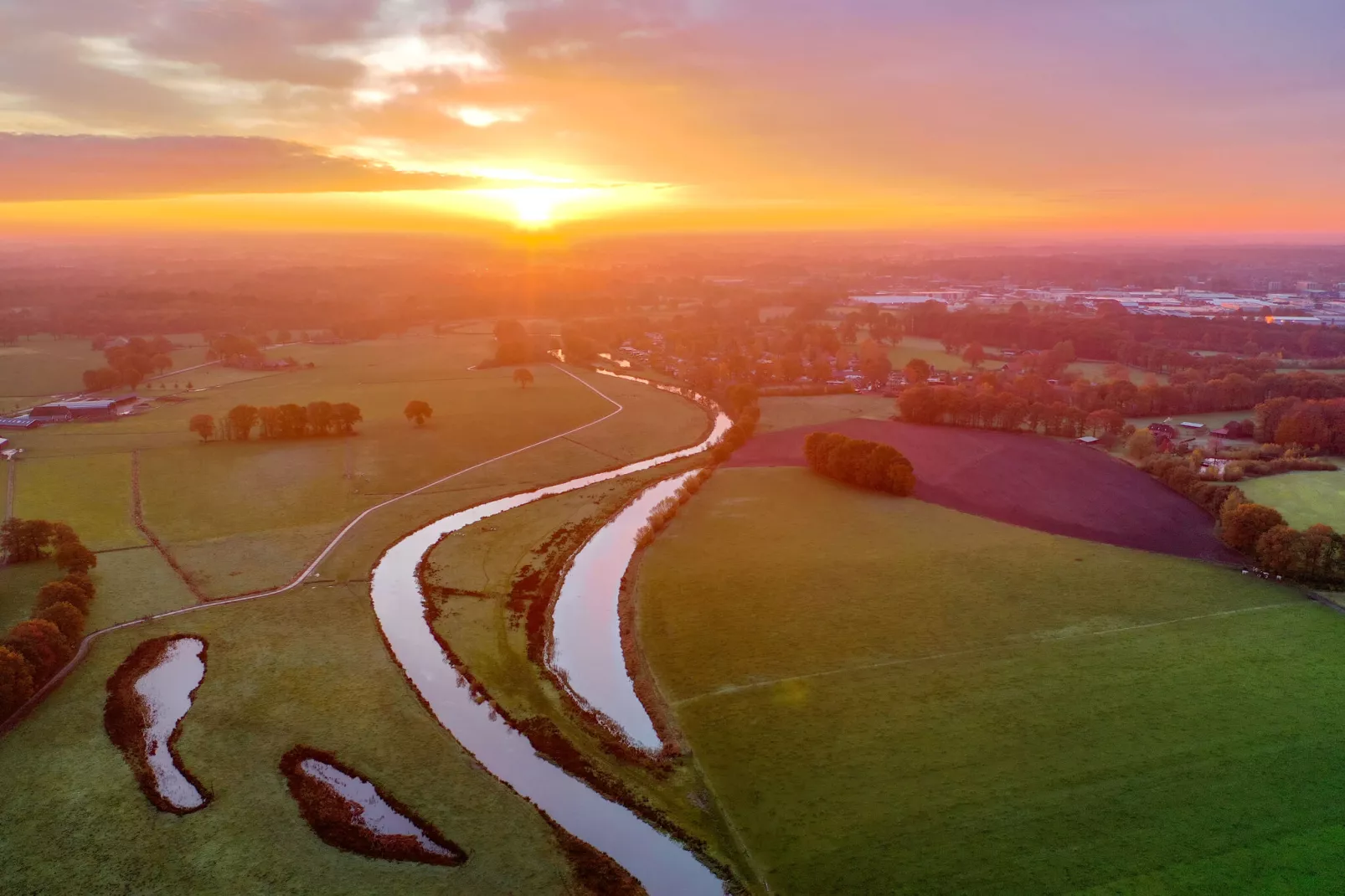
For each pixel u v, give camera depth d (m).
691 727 91.00
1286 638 107.81
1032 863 70.50
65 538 127.94
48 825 74.44
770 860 72.25
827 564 131.25
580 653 107.94
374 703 95.12
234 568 130.12
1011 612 115.44
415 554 138.50
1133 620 113.06
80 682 97.56
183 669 101.56
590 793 81.69
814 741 87.69
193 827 74.75
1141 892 67.25
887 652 105.00
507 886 69.56
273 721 91.06
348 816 77.00
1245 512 134.88
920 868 70.44
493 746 89.00
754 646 107.31
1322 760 83.19
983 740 87.12
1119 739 87.12
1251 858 70.56
